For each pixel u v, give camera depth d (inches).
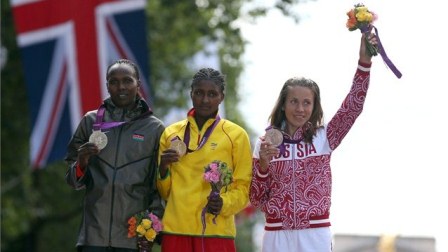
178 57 2482.8
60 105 1654.8
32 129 1664.6
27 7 1643.7
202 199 968.3
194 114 988.6
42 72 1651.1
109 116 990.4
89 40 1649.9
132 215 975.6
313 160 971.9
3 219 2444.6
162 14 2450.8
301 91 973.2
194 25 2453.2
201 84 975.0
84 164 959.6
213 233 965.2
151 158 986.1
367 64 962.1
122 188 974.4
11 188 2512.3
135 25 1651.1
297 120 973.2
